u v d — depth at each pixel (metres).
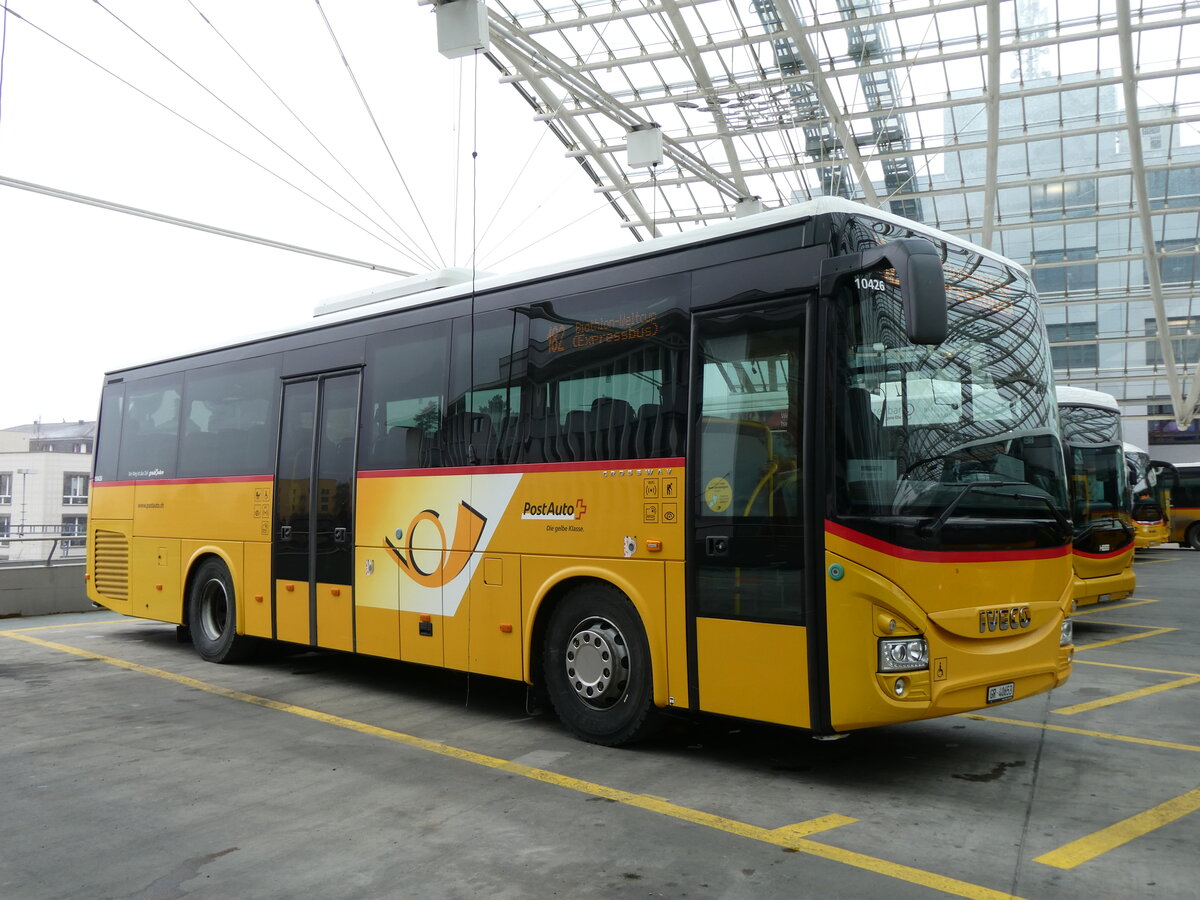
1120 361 42.16
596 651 6.20
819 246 5.29
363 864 4.21
